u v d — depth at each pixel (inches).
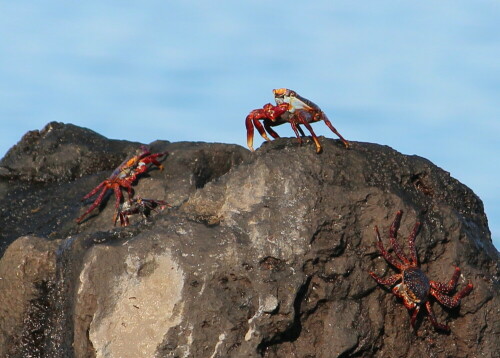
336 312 569.6
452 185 626.8
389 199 582.2
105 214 786.2
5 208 813.2
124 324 551.8
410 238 581.0
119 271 558.3
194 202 589.9
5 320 625.0
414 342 590.9
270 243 560.4
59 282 604.4
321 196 573.0
